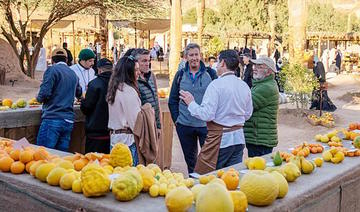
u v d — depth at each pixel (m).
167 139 6.56
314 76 12.90
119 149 2.87
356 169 3.15
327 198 2.78
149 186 2.42
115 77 4.13
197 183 2.72
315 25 53.38
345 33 38.19
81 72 6.12
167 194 2.20
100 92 4.62
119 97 4.09
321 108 12.79
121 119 4.12
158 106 5.04
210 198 2.03
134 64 4.15
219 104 4.04
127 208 2.20
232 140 4.09
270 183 2.26
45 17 22.19
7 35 21.05
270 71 4.50
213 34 37.38
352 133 4.09
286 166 2.73
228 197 2.05
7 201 2.73
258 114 4.52
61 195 2.40
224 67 4.13
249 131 4.56
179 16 16.44
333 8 55.72
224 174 2.57
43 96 4.93
